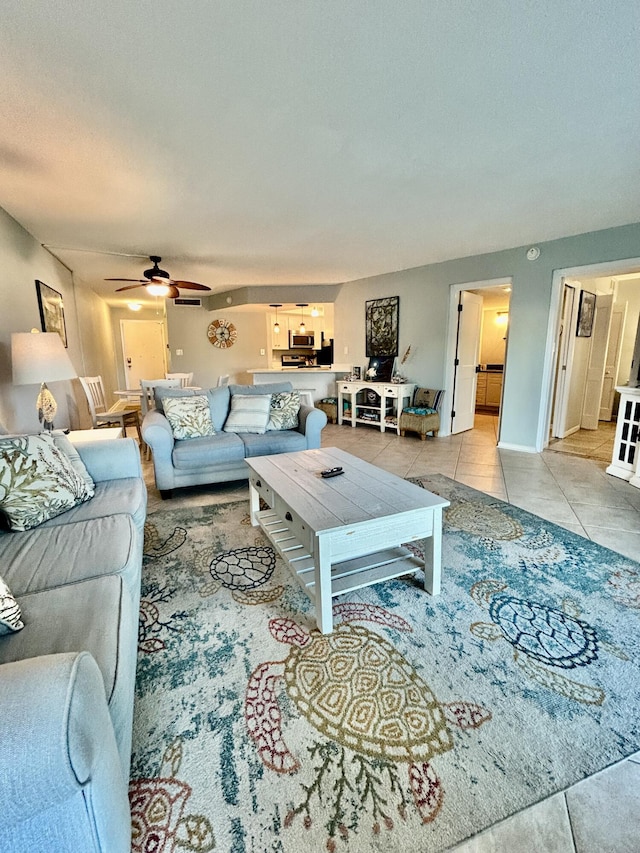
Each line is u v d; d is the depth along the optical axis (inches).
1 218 118.7
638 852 37.4
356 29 54.7
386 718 51.4
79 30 54.0
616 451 148.0
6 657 38.7
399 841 38.5
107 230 144.6
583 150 89.0
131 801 42.0
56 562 56.9
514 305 178.2
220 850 37.9
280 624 69.2
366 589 78.8
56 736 24.7
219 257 192.1
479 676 57.8
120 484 88.7
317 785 43.6
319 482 85.4
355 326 259.0
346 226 143.6
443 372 213.2
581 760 45.9
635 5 51.1
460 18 53.0
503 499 125.0
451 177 102.7
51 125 77.2
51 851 27.2
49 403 118.1
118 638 42.8
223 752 47.3
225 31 54.7
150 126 78.0
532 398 178.5
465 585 79.8
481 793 42.5
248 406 148.6
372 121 77.2
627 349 247.0
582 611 71.7
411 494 78.1
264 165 95.0
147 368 395.5
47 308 161.9
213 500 126.8
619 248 145.7
